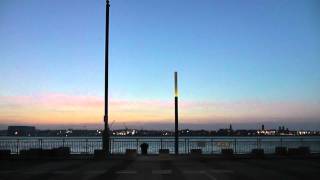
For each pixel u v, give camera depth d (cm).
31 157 3075
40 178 1942
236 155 3225
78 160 2978
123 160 2956
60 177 1977
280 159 3059
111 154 3303
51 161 2912
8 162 2842
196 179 1875
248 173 2108
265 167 2428
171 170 2264
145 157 3142
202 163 2722
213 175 2023
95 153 3094
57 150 3181
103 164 2662
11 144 3891
